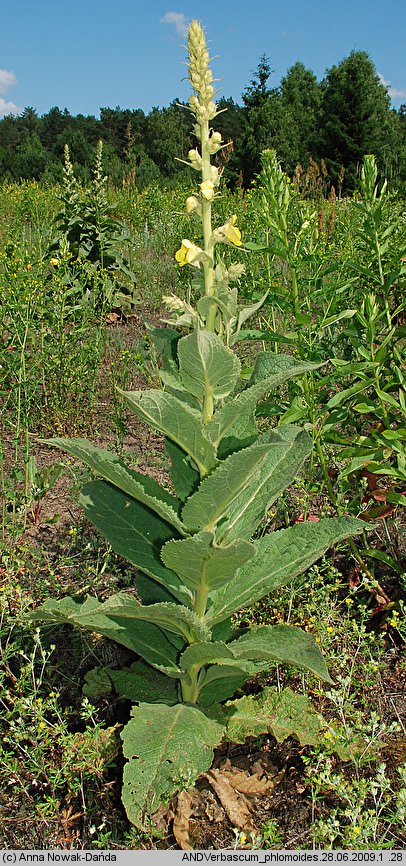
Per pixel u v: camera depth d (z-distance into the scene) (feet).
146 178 94.27
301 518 14.23
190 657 8.97
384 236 13.65
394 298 16.12
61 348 20.48
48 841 8.73
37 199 52.13
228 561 8.15
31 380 19.26
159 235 44.83
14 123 293.84
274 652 8.34
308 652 8.20
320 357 14.07
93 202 31.89
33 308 19.60
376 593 12.61
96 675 10.89
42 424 20.29
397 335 13.24
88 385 21.07
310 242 15.30
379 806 8.91
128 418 21.54
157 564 9.89
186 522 8.55
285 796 9.38
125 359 21.81
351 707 9.62
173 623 9.14
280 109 113.60
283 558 9.53
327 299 15.44
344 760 9.07
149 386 21.09
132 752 8.31
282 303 14.73
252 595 9.07
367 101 116.57
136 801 7.90
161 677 10.35
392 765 9.62
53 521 15.03
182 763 8.16
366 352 12.52
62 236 27.86
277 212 14.67
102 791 9.16
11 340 18.42
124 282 33.99
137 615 8.54
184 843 8.50
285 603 11.91
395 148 115.24
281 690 10.47
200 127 7.98
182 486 9.77
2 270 22.68
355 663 11.34
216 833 8.82
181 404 7.63
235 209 36.29
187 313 7.95
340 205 36.86
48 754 9.62
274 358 9.25
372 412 13.71
